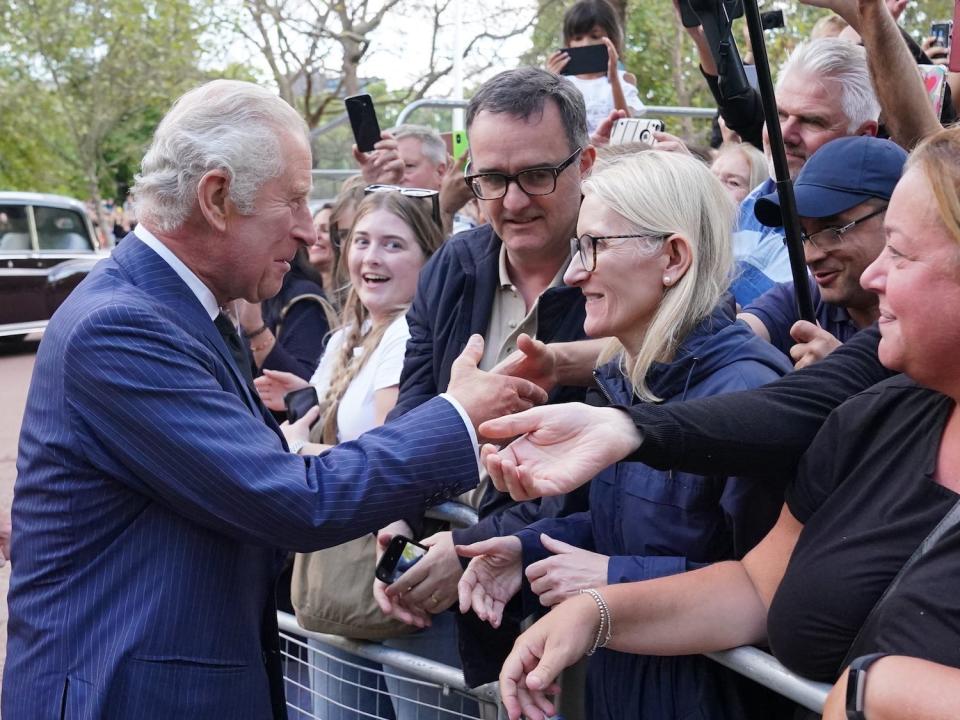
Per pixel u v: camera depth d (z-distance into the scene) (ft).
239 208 6.06
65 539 5.92
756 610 5.66
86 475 5.88
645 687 6.15
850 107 9.00
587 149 8.22
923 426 4.91
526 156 7.77
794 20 29.63
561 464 5.25
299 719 9.16
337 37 47.03
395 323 9.46
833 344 6.73
